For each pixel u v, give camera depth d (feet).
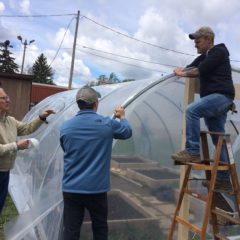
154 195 11.16
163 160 11.45
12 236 9.54
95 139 7.90
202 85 9.22
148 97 11.16
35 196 11.94
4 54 133.08
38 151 13.44
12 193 15.38
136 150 11.10
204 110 8.89
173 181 11.45
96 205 7.98
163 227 11.08
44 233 9.83
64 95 18.89
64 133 8.07
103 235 8.04
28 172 14.37
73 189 7.80
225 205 9.39
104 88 13.97
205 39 9.21
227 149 8.66
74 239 7.93
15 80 29.14
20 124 11.18
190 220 11.44
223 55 8.86
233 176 8.66
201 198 8.81
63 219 8.48
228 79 9.07
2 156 10.03
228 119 12.21
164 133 11.55
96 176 7.82
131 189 10.87
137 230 10.81
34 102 52.13
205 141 9.37
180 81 11.47
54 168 10.75
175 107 11.70
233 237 11.06
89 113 8.16
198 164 8.63
